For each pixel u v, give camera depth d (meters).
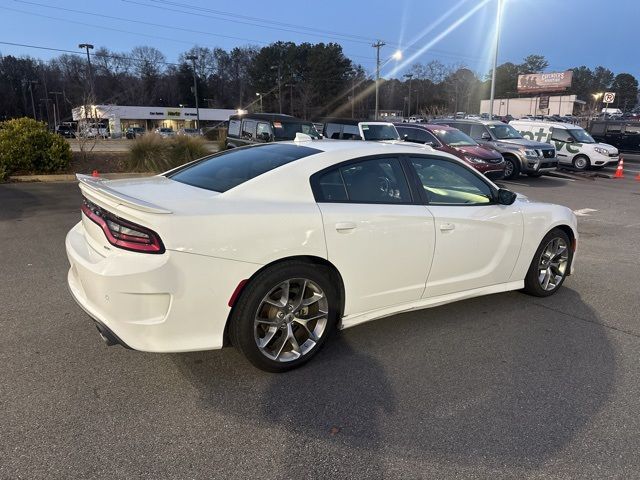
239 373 3.25
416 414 2.85
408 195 3.73
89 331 3.79
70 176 12.58
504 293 4.99
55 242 6.41
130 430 2.64
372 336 3.88
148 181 3.59
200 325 2.88
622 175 17.62
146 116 78.19
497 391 3.12
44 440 2.54
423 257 3.73
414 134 14.96
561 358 3.59
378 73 46.56
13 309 4.18
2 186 11.21
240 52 106.25
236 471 2.36
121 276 2.68
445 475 2.37
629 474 2.40
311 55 83.62
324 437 2.63
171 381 3.13
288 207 3.12
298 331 3.37
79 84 87.75
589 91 124.19
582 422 2.81
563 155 19.12
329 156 3.47
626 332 4.08
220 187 3.23
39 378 3.11
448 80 76.06
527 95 108.81
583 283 5.39
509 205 4.34
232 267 2.88
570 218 4.84
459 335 3.94
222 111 84.44
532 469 2.42
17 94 99.69
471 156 13.66
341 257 3.29
